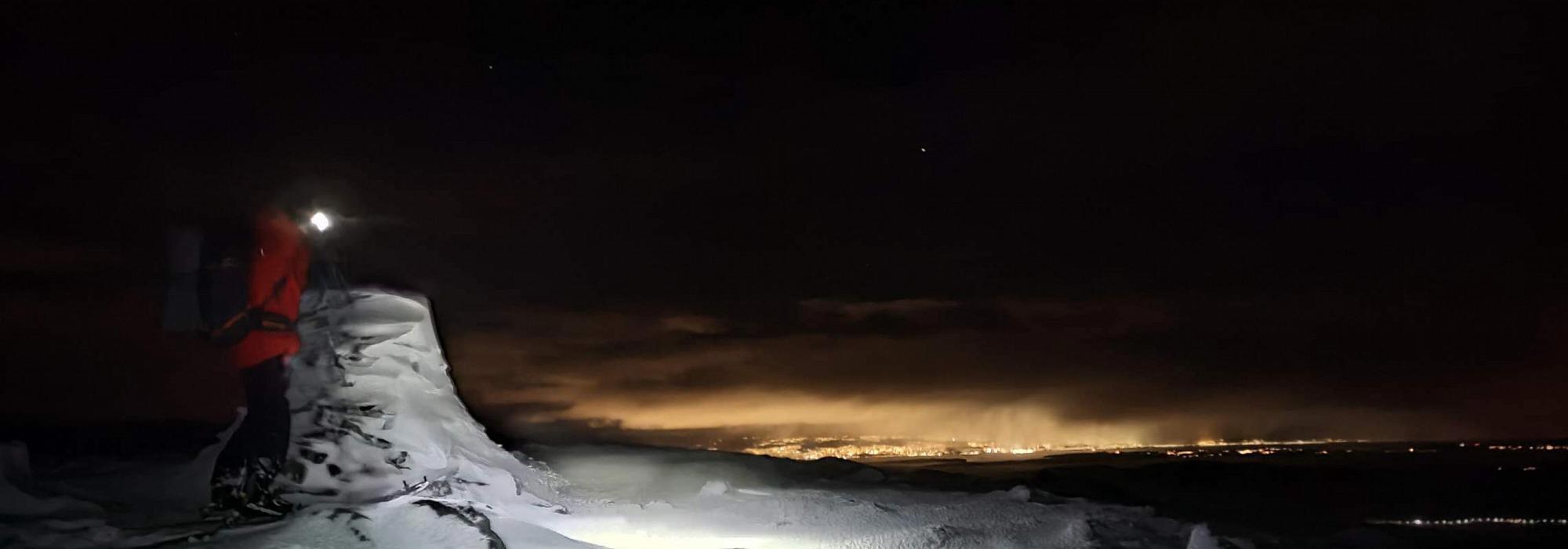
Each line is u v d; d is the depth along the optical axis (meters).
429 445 6.64
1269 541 7.25
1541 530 8.08
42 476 7.18
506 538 5.45
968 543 6.39
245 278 5.60
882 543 6.31
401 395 6.80
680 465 8.97
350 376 6.66
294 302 5.75
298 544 4.84
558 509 6.64
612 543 6.15
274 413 5.64
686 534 6.40
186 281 5.56
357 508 5.34
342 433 6.35
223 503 5.57
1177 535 7.06
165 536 5.04
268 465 5.60
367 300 7.29
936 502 7.70
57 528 5.30
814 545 6.20
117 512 5.96
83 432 10.23
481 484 6.49
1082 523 6.80
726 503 7.30
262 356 5.61
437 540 4.91
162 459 8.12
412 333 7.27
